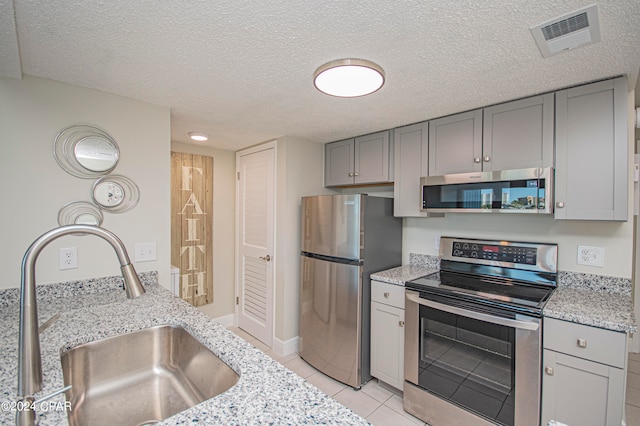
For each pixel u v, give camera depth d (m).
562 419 1.49
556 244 1.97
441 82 1.64
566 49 1.30
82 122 1.71
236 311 3.50
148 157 1.95
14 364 0.93
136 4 1.02
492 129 1.97
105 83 1.67
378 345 2.30
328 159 3.09
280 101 1.94
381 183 2.74
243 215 3.39
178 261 3.07
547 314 1.53
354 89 1.62
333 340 2.47
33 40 1.25
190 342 1.24
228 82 1.66
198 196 3.21
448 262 2.44
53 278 1.62
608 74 1.54
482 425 1.72
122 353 1.23
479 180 1.95
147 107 1.95
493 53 1.34
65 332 1.18
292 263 2.91
